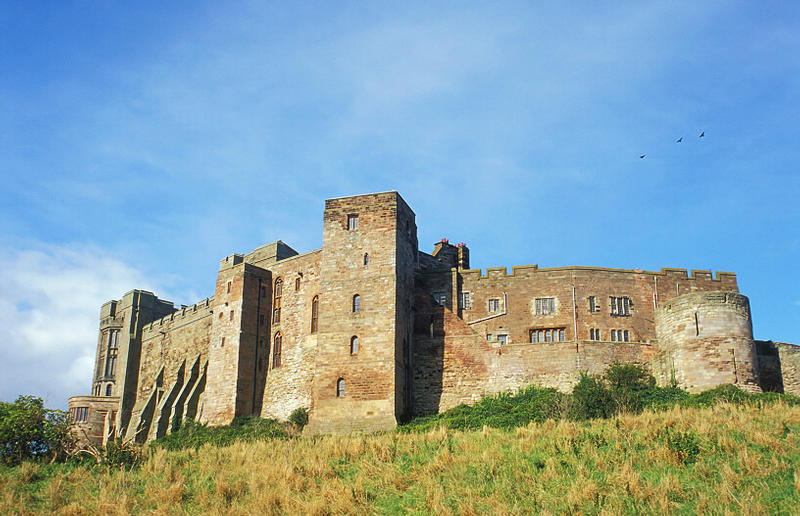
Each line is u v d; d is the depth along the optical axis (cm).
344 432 6197
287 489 3662
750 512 2920
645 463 3600
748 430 3875
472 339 6750
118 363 10019
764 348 6662
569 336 7044
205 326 8750
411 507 3400
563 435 4178
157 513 3484
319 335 6612
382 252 6681
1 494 3694
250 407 7450
